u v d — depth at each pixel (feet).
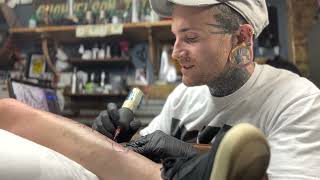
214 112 2.89
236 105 2.77
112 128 2.69
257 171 1.36
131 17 9.18
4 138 1.76
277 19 9.27
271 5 9.24
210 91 2.87
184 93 3.34
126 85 9.54
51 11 9.84
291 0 9.02
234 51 2.60
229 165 1.32
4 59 10.20
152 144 2.23
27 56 10.18
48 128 2.27
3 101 2.52
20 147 1.72
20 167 1.63
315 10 8.93
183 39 2.52
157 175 1.85
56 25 9.59
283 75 2.79
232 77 2.68
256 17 2.61
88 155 2.09
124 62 9.66
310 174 2.17
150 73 9.66
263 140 1.36
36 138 2.25
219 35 2.49
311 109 2.40
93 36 9.27
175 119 3.36
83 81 9.66
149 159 2.10
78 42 10.02
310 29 8.96
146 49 9.82
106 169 2.03
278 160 2.31
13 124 2.37
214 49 2.50
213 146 1.44
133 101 2.90
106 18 9.34
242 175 1.34
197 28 2.46
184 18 2.47
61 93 9.58
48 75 9.98
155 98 9.21
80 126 2.29
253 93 2.73
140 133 3.66
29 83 5.41
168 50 9.45
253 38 2.73
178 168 1.62
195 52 2.50
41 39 10.03
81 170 1.87
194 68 2.57
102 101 9.44
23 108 2.43
